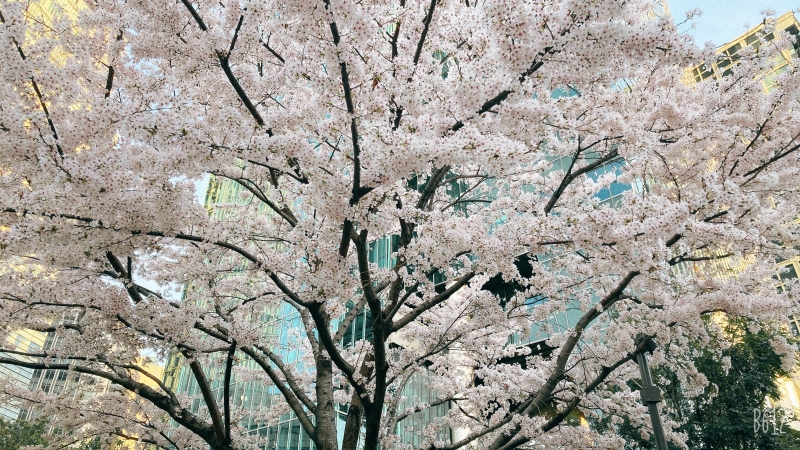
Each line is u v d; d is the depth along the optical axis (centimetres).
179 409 652
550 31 361
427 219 517
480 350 924
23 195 431
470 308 777
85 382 851
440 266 517
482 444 923
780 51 632
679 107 689
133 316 550
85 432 807
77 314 648
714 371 1220
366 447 597
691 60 365
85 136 441
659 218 415
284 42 617
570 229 476
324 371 749
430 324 961
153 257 685
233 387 2170
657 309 726
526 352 991
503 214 749
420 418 2130
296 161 454
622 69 583
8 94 423
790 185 625
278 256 520
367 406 605
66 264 453
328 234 496
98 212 426
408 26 661
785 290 716
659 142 680
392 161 392
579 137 671
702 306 670
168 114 381
